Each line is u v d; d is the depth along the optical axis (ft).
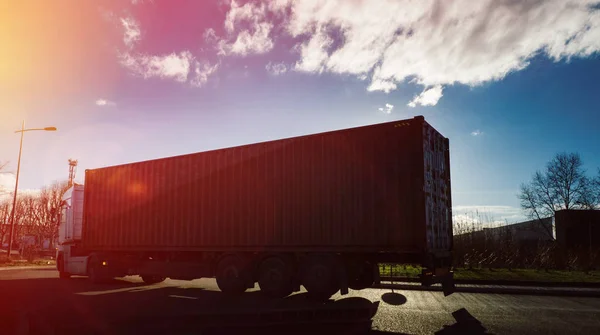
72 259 61.41
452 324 28.48
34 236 191.52
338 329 26.63
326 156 37.70
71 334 25.29
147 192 50.88
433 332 26.05
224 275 43.06
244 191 42.27
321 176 37.76
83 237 57.82
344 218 36.14
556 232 137.39
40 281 60.59
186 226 46.44
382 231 34.27
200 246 44.86
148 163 51.34
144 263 50.85
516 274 62.64
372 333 25.73
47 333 25.54
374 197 34.94
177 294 44.19
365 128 36.11
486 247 76.59
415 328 27.20
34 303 37.63
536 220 157.07
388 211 34.22
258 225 40.81
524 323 28.84
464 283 55.26
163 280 60.18
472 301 39.99
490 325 28.14
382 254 35.55
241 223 41.98
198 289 49.32
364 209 35.27
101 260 55.42
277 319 29.60
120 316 30.50
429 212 34.09
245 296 42.06
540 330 26.58
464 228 78.95
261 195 41.04
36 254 138.10
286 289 39.24
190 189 46.70
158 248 48.62
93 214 57.16
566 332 25.96
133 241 51.42
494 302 39.45
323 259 37.14
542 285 52.60
